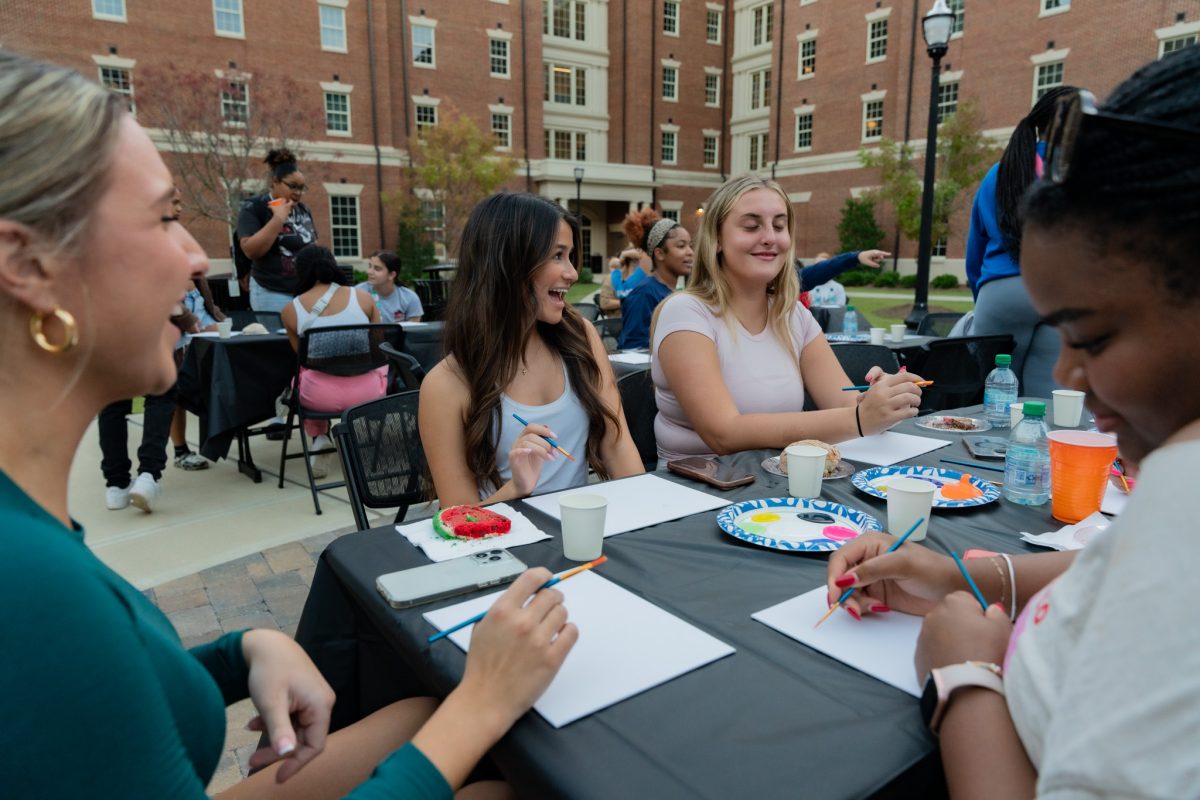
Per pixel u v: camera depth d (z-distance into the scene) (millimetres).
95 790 494
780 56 24250
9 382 551
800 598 995
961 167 17250
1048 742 465
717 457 1768
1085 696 435
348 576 1110
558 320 1782
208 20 18188
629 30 26797
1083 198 454
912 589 937
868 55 21375
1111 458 1232
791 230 2188
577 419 1860
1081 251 463
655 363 2277
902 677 792
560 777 653
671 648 864
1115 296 459
